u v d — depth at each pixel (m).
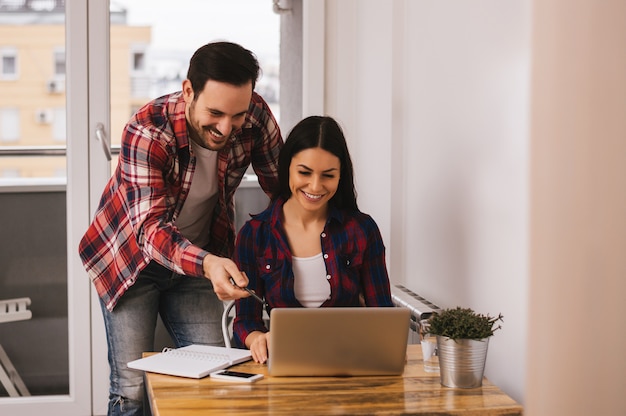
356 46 3.44
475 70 2.21
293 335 1.77
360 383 1.77
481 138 2.17
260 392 1.69
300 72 3.53
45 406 3.47
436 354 1.85
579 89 0.83
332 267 2.10
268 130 2.43
